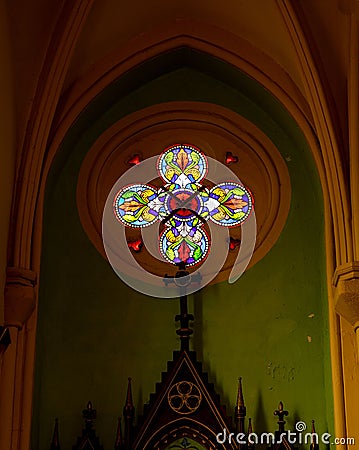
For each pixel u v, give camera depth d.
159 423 13.61
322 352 14.05
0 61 13.34
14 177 13.77
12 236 13.54
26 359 13.32
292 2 13.88
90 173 14.95
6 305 13.24
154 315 14.35
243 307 14.34
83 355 14.12
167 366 13.95
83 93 14.53
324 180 14.05
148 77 15.20
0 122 13.21
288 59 14.42
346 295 13.21
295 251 14.55
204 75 15.32
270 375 13.98
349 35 13.69
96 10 14.13
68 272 14.49
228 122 15.22
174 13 14.76
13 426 13.05
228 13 14.59
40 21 13.93
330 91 14.05
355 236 13.45
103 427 13.79
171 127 15.30
